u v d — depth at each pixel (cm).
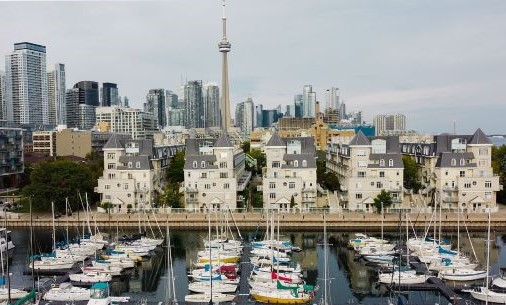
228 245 11625
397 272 9519
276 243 11606
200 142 17325
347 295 8862
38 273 10231
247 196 16838
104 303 7888
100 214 15375
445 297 8588
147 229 14400
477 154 15625
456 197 15162
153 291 9200
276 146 15888
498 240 12738
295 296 8350
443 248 11212
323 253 11738
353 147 15700
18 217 15162
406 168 17125
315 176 15662
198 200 15762
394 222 13900
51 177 15688
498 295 8088
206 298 8569
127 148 17150
